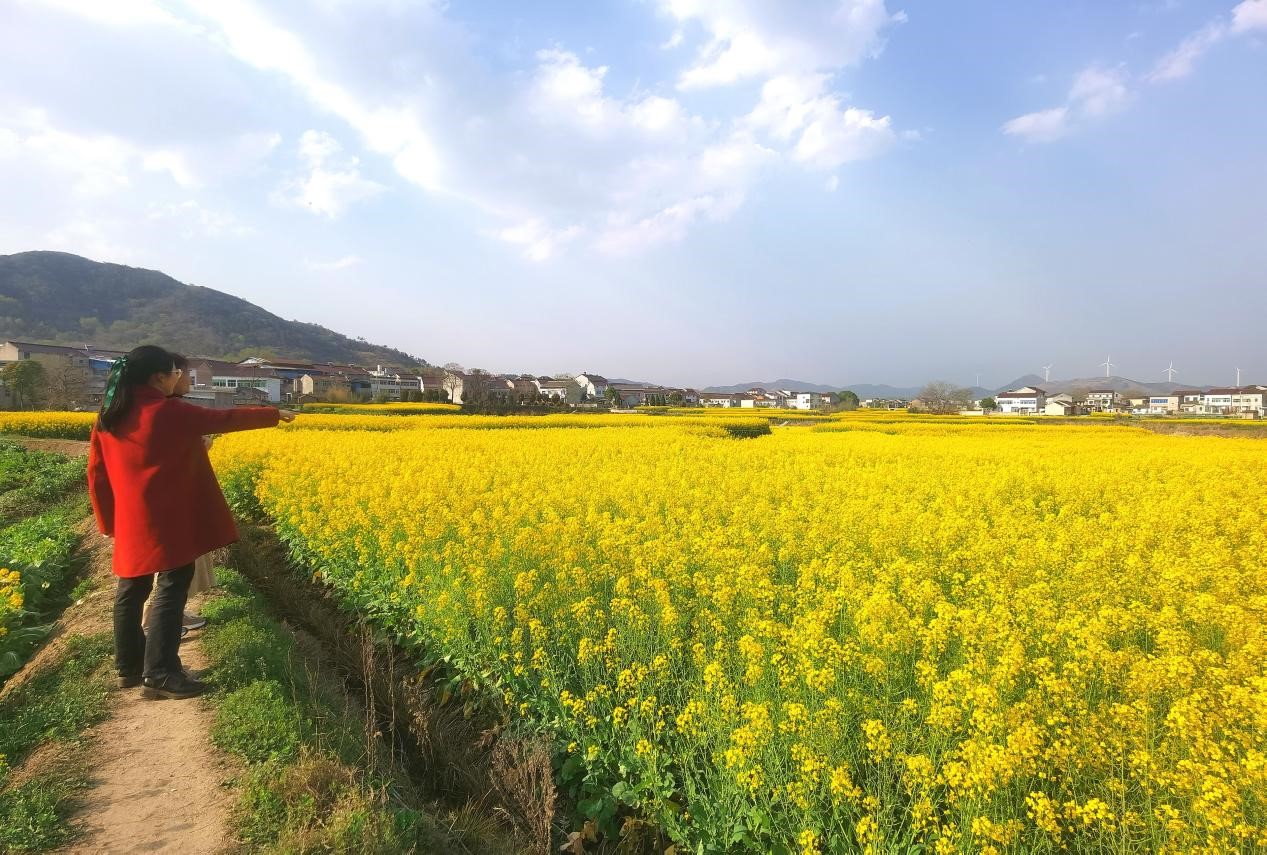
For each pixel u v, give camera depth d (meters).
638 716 4.39
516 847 3.96
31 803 3.68
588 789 4.32
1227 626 5.11
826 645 4.61
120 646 5.12
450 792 4.69
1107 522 9.34
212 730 4.57
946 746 3.74
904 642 4.65
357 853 3.41
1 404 50.09
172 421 4.99
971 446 21.48
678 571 6.56
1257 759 3.13
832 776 3.37
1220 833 3.01
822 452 18.61
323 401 62.91
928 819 3.29
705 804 3.79
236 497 12.74
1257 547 7.91
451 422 31.34
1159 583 6.10
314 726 4.67
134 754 4.29
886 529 8.05
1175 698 4.04
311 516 9.13
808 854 3.11
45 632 6.89
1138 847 3.16
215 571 8.03
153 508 4.93
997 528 8.50
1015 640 4.52
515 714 5.17
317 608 7.75
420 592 6.61
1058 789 3.49
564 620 5.68
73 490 17.23
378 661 6.26
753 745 3.60
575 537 7.52
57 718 4.71
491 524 8.40
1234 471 14.28
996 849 2.86
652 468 14.47
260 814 3.69
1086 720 3.77
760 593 5.96
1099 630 4.66
